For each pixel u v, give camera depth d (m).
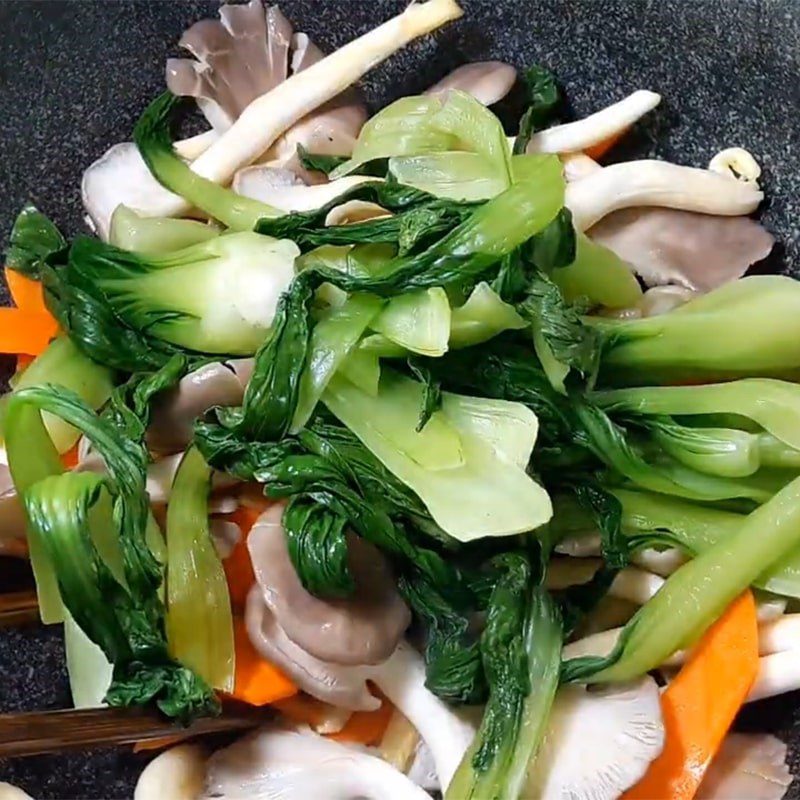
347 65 0.40
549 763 0.32
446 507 0.30
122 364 0.35
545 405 0.33
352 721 0.36
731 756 0.35
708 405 0.33
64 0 0.40
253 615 0.33
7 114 0.41
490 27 0.41
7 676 0.38
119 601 0.29
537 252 0.33
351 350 0.32
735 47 0.37
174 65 0.40
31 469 0.31
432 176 0.34
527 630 0.32
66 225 0.42
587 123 0.39
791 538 0.32
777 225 0.38
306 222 0.34
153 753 0.37
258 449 0.32
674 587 0.33
